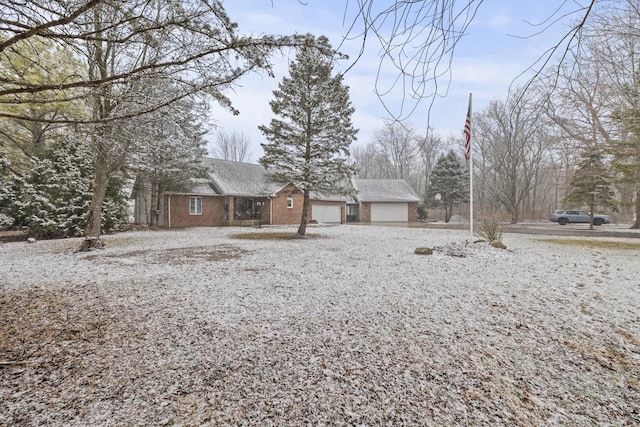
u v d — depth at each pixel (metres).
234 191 21.80
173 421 2.05
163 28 2.66
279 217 24.19
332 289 5.30
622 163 11.06
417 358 2.95
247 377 2.60
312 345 3.20
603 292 5.14
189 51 3.03
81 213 13.76
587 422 2.10
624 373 2.73
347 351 3.08
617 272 6.71
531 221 29.27
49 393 2.34
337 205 28.53
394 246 11.00
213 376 2.61
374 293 5.07
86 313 4.08
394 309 4.30
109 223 15.12
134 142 5.44
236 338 3.35
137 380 2.54
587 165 17.34
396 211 31.30
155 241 12.27
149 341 3.27
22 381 2.50
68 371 2.66
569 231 17.16
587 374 2.71
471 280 5.95
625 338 3.41
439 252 9.23
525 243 12.04
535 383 2.57
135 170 15.76
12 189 13.16
